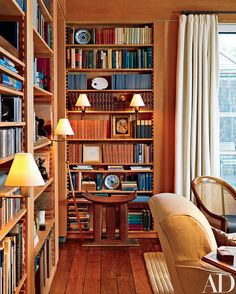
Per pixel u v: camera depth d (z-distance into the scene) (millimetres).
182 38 4973
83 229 5152
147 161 5148
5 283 2158
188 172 5004
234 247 2262
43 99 3898
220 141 5391
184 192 5016
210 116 5016
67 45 5086
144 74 5156
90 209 5250
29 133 2730
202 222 2334
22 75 2645
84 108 5051
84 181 5180
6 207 2240
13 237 2355
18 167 2137
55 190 4000
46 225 3730
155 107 5105
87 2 5035
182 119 5027
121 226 4848
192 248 2285
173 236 2309
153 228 5156
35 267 2988
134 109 5133
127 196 4938
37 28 3207
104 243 4820
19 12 2541
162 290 3438
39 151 3914
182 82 5000
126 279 3738
